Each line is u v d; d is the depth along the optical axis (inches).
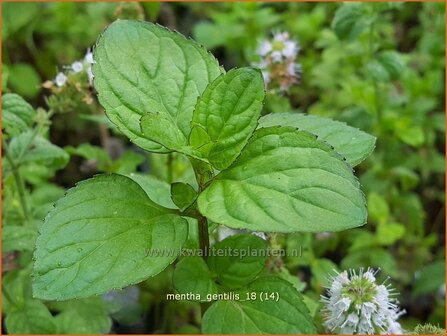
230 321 5.8
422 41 14.0
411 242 11.8
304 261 9.2
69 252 5.2
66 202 5.4
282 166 5.2
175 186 5.8
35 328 8.4
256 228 4.8
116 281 5.1
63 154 9.2
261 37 14.3
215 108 5.4
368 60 11.4
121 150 13.0
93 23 14.8
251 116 5.4
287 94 10.6
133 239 5.3
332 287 6.8
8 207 9.8
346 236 11.6
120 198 5.6
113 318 9.9
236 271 6.1
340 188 5.0
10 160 8.9
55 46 14.6
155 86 5.8
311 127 6.3
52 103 9.1
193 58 5.9
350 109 12.4
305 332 5.7
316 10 14.6
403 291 11.5
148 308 10.1
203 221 6.0
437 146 13.5
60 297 5.0
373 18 10.5
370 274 6.7
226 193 5.2
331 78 13.3
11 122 8.4
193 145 5.4
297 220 4.8
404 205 11.9
